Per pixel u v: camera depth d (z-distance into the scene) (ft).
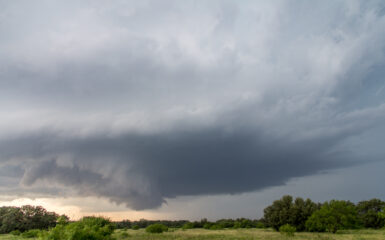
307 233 201.67
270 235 167.32
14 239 156.15
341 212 220.43
